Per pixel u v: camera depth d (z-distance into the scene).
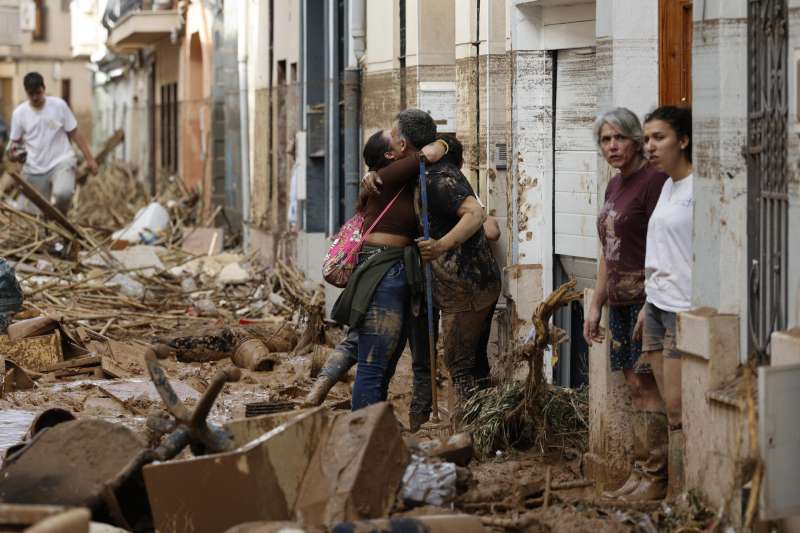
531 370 11.14
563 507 9.09
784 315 7.87
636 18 10.35
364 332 11.36
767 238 8.11
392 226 11.52
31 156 27.58
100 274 22.62
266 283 23.06
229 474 7.95
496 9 14.62
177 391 14.70
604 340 10.07
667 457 9.59
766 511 7.41
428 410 12.22
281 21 27.17
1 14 77.81
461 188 11.59
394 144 11.87
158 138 45.69
